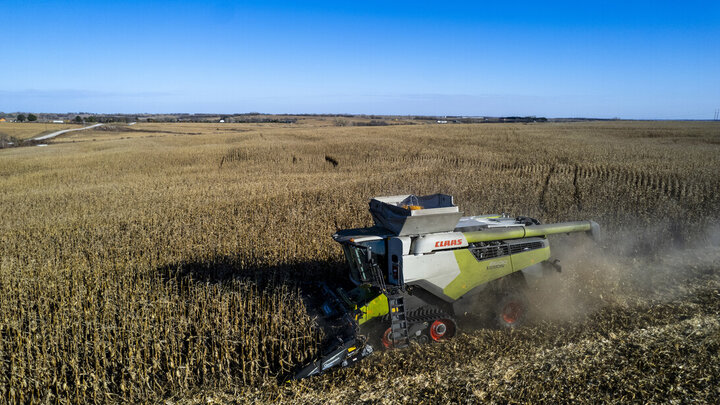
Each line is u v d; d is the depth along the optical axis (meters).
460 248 7.36
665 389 5.75
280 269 10.84
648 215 14.59
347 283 9.07
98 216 16.22
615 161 28.33
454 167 28.95
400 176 23.89
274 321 7.45
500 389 5.96
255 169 34.84
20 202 20.39
